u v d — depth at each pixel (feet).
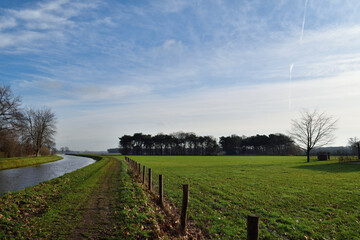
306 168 109.40
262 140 465.47
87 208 35.12
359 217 32.91
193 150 496.23
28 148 219.20
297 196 45.98
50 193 47.39
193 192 49.75
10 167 138.21
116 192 47.34
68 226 27.40
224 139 493.36
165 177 75.41
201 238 25.62
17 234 24.76
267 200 42.70
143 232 24.57
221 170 101.35
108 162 160.56
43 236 24.45
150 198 41.39
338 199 43.06
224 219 31.50
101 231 25.68
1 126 150.61
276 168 111.14
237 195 46.88
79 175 78.79
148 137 495.00
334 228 28.81
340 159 147.33
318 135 171.12
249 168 112.16
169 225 27.73
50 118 230.89
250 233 15.55
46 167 143.02
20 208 34.99
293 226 29.43
